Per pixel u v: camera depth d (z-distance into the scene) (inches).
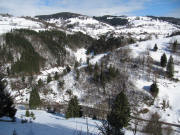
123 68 3208.7
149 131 588.1
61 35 7278.5
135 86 2620.6
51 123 1170.6
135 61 3481.8
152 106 2218.3
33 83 3312.0
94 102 2432.3
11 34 5802.2
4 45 4719.5
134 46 4404.5
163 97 2439.7
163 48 4190.5
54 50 5925.2
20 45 5231.3
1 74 850.8
